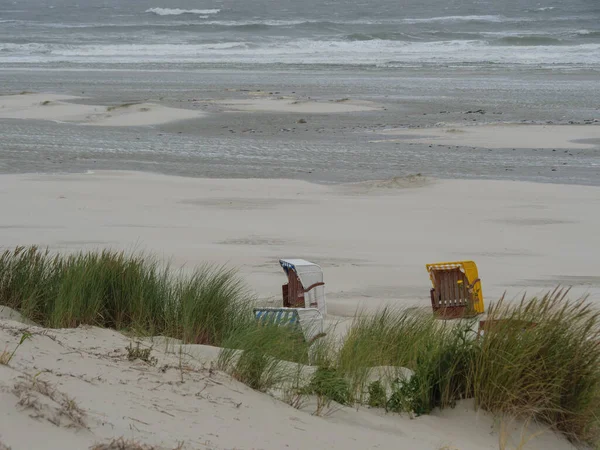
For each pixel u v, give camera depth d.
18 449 7.43
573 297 26.56
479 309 24.86
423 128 78.75
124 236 36.53
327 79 124.62
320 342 16.03
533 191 50.09
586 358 13.08
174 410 9.97
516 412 12.75
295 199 48.06
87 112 88.06
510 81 119.50
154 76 129.50
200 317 17.48
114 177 54.31
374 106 95.25
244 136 74.50
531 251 36.06
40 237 35.59
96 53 169.12
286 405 11.71
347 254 34.53
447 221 42.50
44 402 8.38
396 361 15.56
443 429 12.27
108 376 10.74
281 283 27.97
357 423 11.80
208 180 54.00
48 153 64.06
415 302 26.00
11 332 12.12
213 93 107.25
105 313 17.36
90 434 8.21
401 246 36.59
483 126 79.06
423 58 156.50
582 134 73.81
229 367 13.06
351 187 51.94
